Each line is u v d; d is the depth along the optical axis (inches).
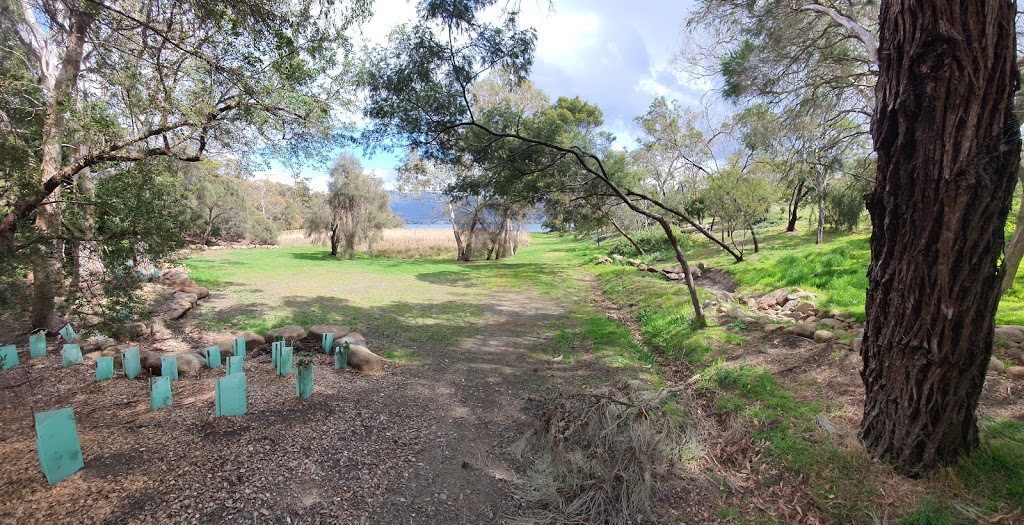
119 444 134.4
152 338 283.1
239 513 107.4
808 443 145.8
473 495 124.7
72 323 280.5
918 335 119.2
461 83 277.7
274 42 199.8
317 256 975.0
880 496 118.7
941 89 105.0
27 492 109.3
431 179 920.9
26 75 222.1
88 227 219.0
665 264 719.7
